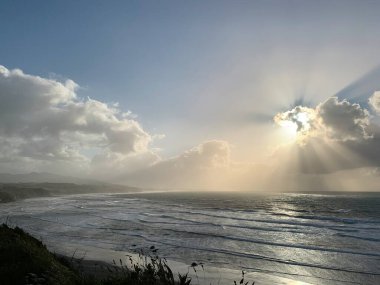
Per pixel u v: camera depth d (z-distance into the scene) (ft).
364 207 250.98
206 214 180.55
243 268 61.31
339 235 102.94
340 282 53.01
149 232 108.37
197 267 61.21
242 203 310.45
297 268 61.77
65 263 35.58
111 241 91.56
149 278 23.89
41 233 108.78
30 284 22.67
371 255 72.18
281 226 125.29
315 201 354.54
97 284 25.02
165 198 455.63
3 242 30.86
